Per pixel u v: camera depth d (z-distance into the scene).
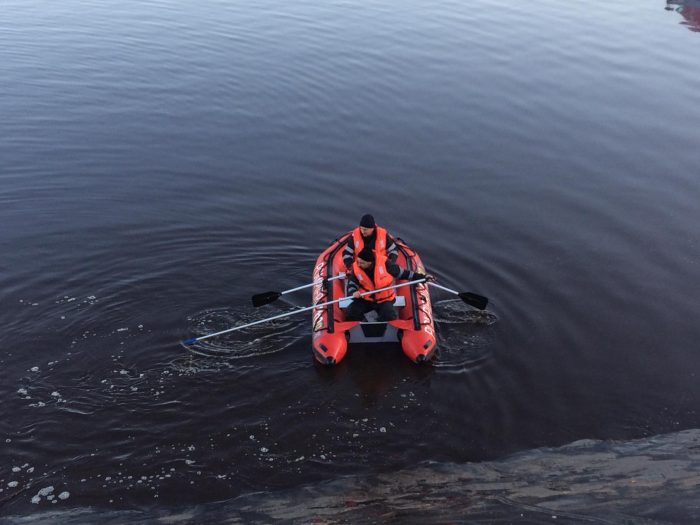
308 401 6.52
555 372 7.01
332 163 11.54
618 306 8.09
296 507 5.25
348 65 15.76
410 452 5.95
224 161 11.45
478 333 7.59
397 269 7.56
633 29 19.12
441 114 13.45
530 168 11.52
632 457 5.82
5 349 6.96
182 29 18.03
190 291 8.13
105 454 5.79
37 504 5.29
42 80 14.25
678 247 9.31
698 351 7.30
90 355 6.96
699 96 14.48
